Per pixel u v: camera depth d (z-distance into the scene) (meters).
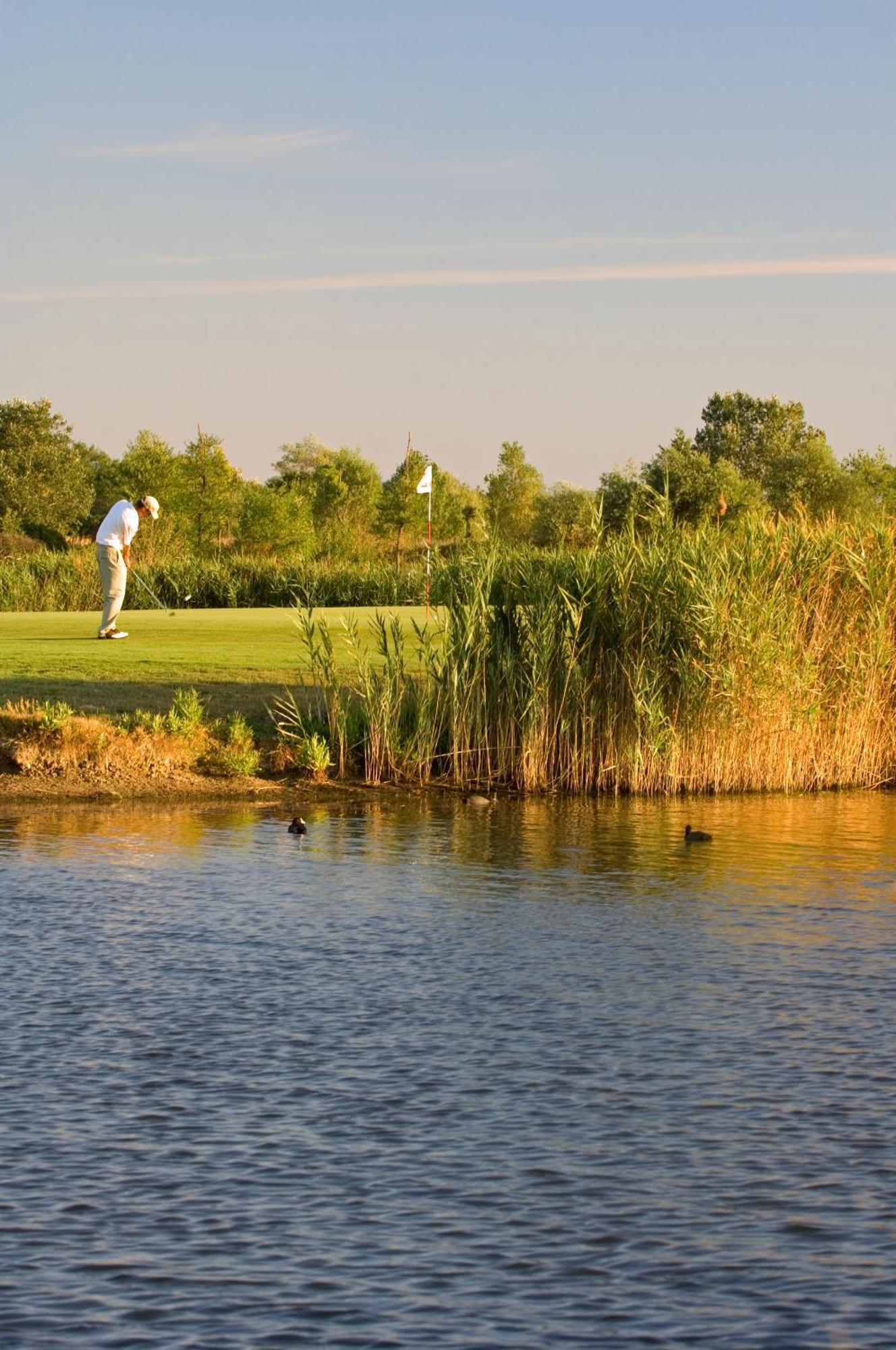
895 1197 10.69
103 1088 12.62
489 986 15.91
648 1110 12.27
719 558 31.88
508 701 31.02
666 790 31.22
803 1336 8.84
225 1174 10.96
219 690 32.31
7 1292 9.27
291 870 21.94
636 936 18.27
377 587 69.44
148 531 92.31
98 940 17.56
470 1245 9.93
